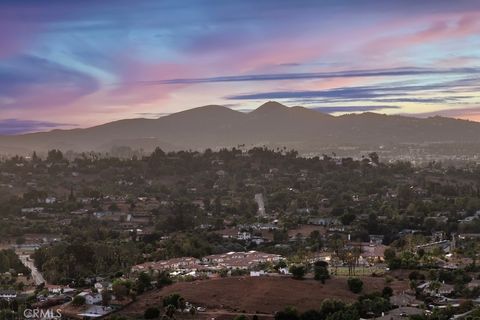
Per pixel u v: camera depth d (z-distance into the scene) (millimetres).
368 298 196625
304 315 185000
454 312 183375
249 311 193500
